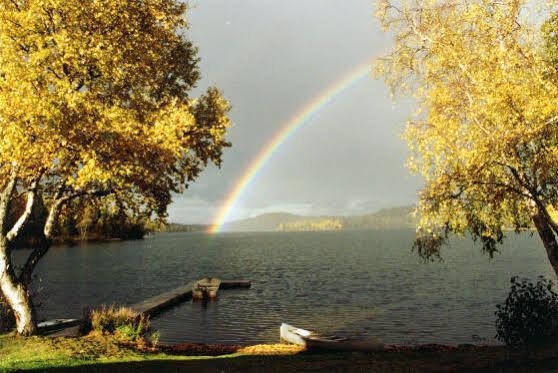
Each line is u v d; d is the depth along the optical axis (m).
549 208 15.11
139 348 15.66
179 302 36.78
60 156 13.64
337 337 18.89
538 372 11.16
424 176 13.55
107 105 14.65
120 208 18.25
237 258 103.38
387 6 15.79
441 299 36.72
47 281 52.47
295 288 46.97
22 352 13.64
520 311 15.61
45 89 12.98
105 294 41.88
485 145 12.51
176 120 14.53
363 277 57.28
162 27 16.66
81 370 11.85
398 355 14.88
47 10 13.48
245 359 14.50
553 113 11.99
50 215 16.80
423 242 15.57
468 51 13.75
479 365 12.29
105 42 13.98
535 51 13.52
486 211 15.45
